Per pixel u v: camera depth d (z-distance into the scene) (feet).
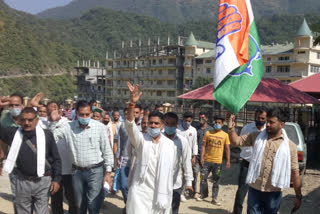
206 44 214.48
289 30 408.26
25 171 13.29
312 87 44.78
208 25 517.96
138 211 13.24
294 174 13.24
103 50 486.38
